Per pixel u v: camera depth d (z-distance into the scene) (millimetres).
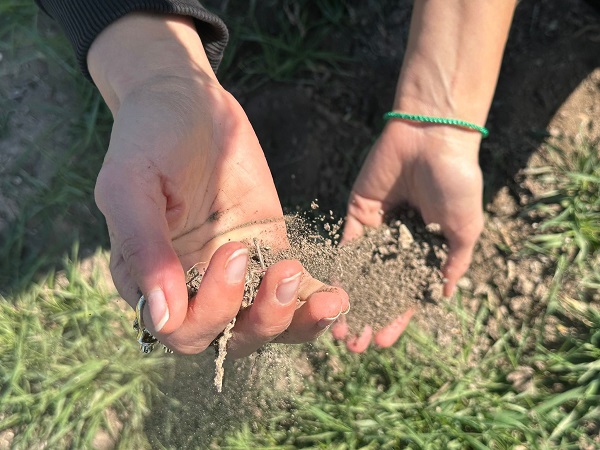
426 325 320
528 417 292
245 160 244
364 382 311
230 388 308
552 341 311
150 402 309
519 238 332
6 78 365
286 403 308
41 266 336
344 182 354
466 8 278
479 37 280
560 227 327
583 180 322
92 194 345
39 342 317
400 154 297
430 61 289
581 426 288
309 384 313
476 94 288
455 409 302
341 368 316
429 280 310
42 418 307
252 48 369
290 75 364
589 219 318
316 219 335
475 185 290
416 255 307
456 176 287
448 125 288
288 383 313
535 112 344
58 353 316
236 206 243
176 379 311
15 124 358
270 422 305
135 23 246
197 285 202
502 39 284
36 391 311
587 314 305
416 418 300
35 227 343
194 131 219
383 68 366
